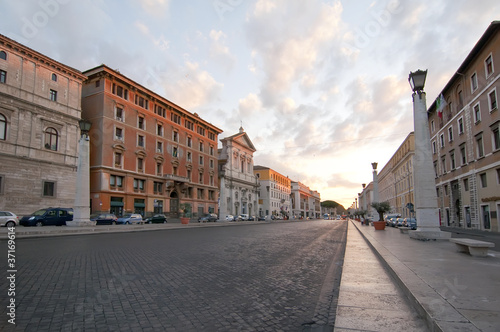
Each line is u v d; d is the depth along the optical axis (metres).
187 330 4.00
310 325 4.27
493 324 3.51
